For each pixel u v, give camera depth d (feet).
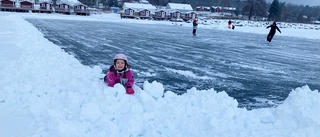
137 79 21.83
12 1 193.88
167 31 91.20
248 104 17.17
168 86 20.26
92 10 273.54
